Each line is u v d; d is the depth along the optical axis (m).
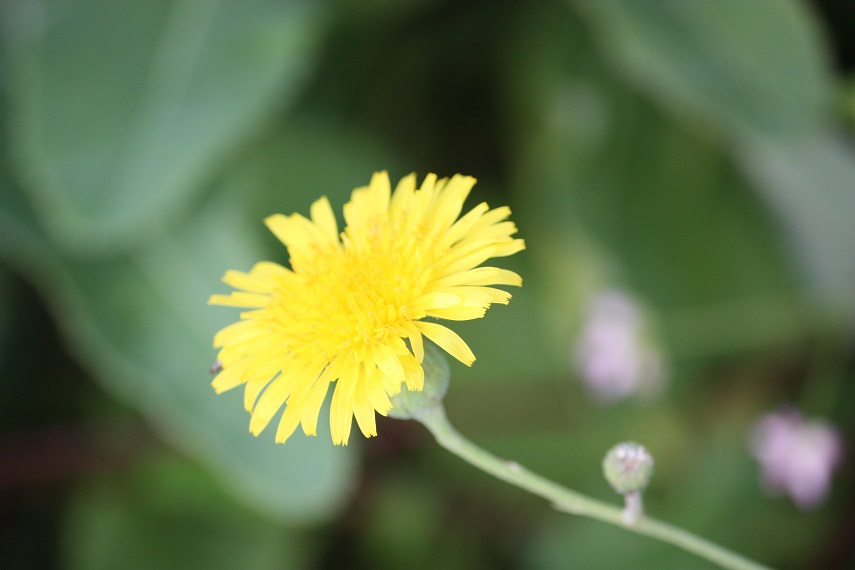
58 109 0.26
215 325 0.27
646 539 0.27
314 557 0.29
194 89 0.26
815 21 0.27
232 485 0.27
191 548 0.29
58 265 0.27
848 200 0.27
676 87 0.26
